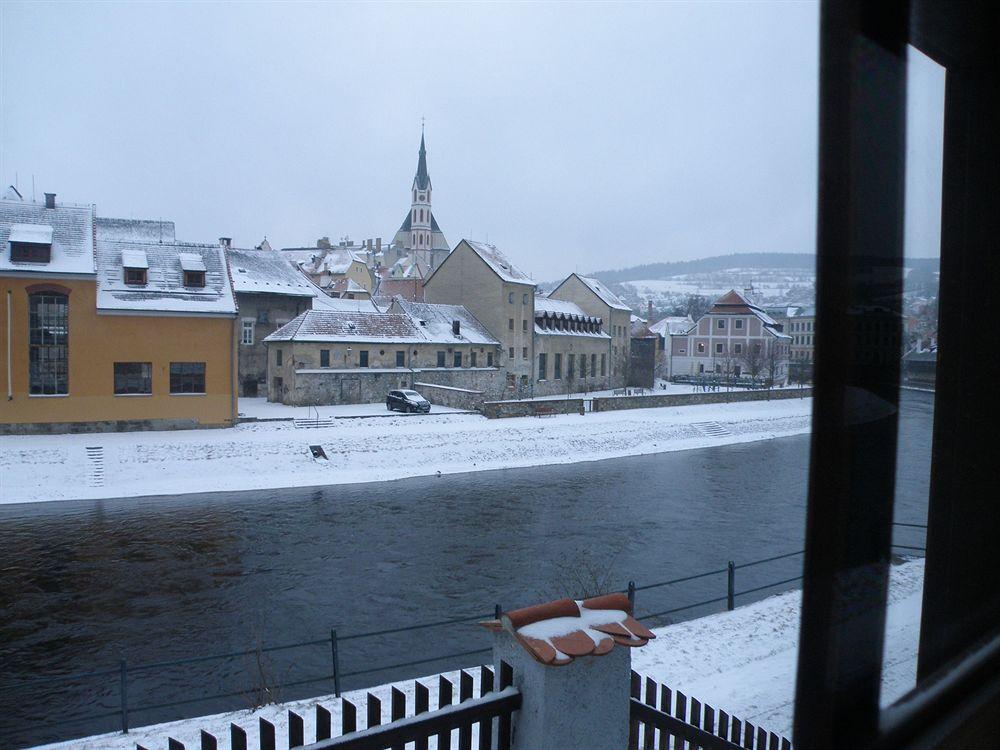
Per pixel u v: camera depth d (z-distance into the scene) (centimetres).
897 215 237
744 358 6775
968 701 236
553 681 340
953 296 246
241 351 5522
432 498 3027
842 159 230
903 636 248
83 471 3145
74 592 1773
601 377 7531
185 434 3722
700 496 3064
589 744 352
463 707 334
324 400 4953
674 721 439
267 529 2455
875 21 223
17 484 2994
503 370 6191
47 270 3553
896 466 246
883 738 229
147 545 2239
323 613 1622
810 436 249
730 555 2097
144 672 1279
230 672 1278
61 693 1190
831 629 244
